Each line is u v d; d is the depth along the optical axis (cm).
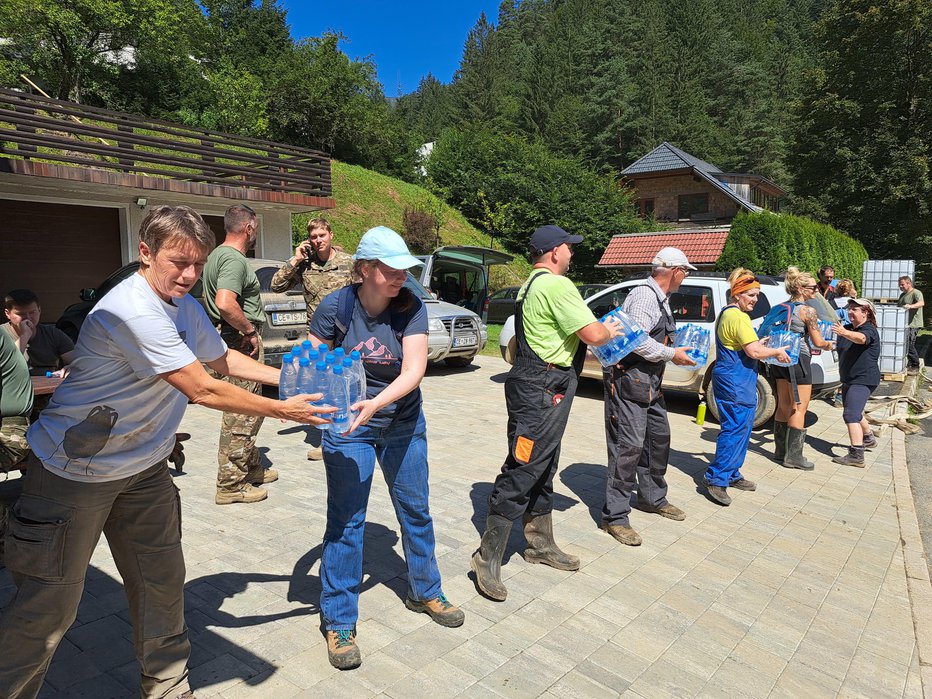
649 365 399
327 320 266
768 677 278
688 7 7162
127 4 2273
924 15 2856
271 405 210
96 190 1057
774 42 8006
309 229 482
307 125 3447
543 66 5903
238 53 3781
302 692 248
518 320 332
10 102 905
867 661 295
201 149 1148
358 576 270
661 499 460
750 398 475
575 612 321
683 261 405
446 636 293
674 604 335
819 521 464
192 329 216
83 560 197
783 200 4819
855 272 2316
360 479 262
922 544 432
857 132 3089
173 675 227
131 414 195
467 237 3150
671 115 5872
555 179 3494
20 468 347
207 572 342
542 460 322
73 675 252
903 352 1109
